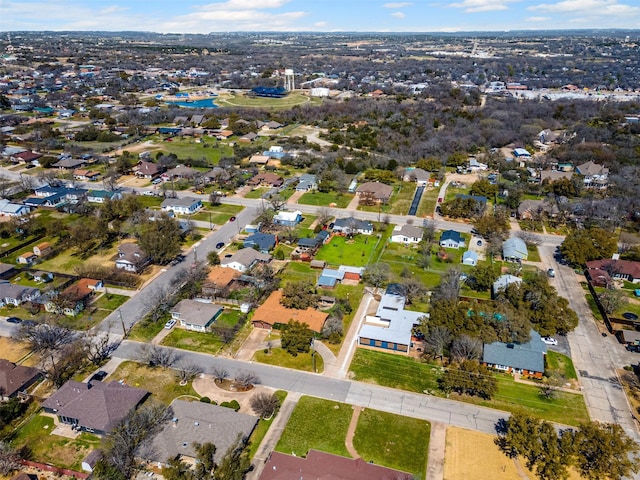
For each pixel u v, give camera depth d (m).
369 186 141.00
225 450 54.88
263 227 117.56
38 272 96.19
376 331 77.25
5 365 67.50
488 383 63.97
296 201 138.38
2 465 53.06
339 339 76.94
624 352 75.25
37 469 54.44
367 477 51.22
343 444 57.97
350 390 66.94
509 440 55.75
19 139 192.50
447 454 56.81
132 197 123.81
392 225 122.19
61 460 55.50
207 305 84.06
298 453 56.53
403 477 51.22
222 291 88.56
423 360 73.19
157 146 193.88
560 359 73.44
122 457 53.31
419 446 57.94
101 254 105.56
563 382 68.50
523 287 83.50
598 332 80.38
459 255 106.69
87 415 59.78
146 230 106.12
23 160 169.25
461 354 70.19
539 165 167.25
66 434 59.28
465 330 73.00
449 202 129.38
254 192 145.62
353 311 85.38
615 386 68.00
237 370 70.56
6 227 112.44
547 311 77.62
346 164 160.88
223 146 194.75
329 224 120.19
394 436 59.31
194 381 68.25
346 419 61.78
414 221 125.12
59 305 82.62
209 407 60.53
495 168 169.25
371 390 67.06
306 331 74.19
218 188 147.88
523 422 55.97
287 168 168.88
